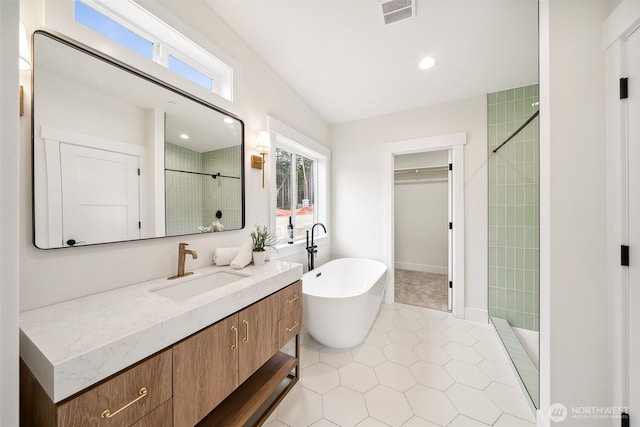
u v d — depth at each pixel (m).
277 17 1.63
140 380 0.75
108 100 1.09
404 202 4.69
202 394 0.96
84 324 0.79
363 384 1.62
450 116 2.70
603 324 1.07
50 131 0.92
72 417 0.61
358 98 2.69
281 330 1.46
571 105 1.12
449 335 2.25
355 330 1.98
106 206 1.08
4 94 0.50
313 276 2.59
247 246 1.61
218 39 1.62
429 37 1.76
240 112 1.82
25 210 0.88
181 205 1.41
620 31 0.98
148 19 1.29
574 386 1.11
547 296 1.17
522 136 2.23
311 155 3.11
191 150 1.47
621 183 1.01
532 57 1.97
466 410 1.41
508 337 2.14
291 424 1.32
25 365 0.72
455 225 2.65
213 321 1.01
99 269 1.07
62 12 0.95
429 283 3.81
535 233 2.28
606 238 1.07
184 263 1.37
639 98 0.95
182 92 1.41
